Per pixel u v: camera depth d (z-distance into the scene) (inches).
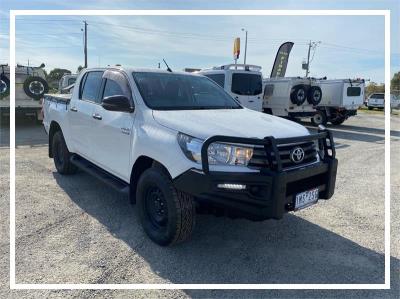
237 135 132.3
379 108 1378.0
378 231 169.2
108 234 159.9
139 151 152.5
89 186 225.1
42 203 195.0
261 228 169.6
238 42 557.6
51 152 263.1
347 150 390.0
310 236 162.6
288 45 740.7
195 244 152.5
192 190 129.8
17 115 523.8
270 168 129.3
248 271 133.5
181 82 187.3
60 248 146.8
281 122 159.0
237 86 469.1
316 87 592.7
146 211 155.7
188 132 136.0
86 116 202.4
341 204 204.7
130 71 179.2
